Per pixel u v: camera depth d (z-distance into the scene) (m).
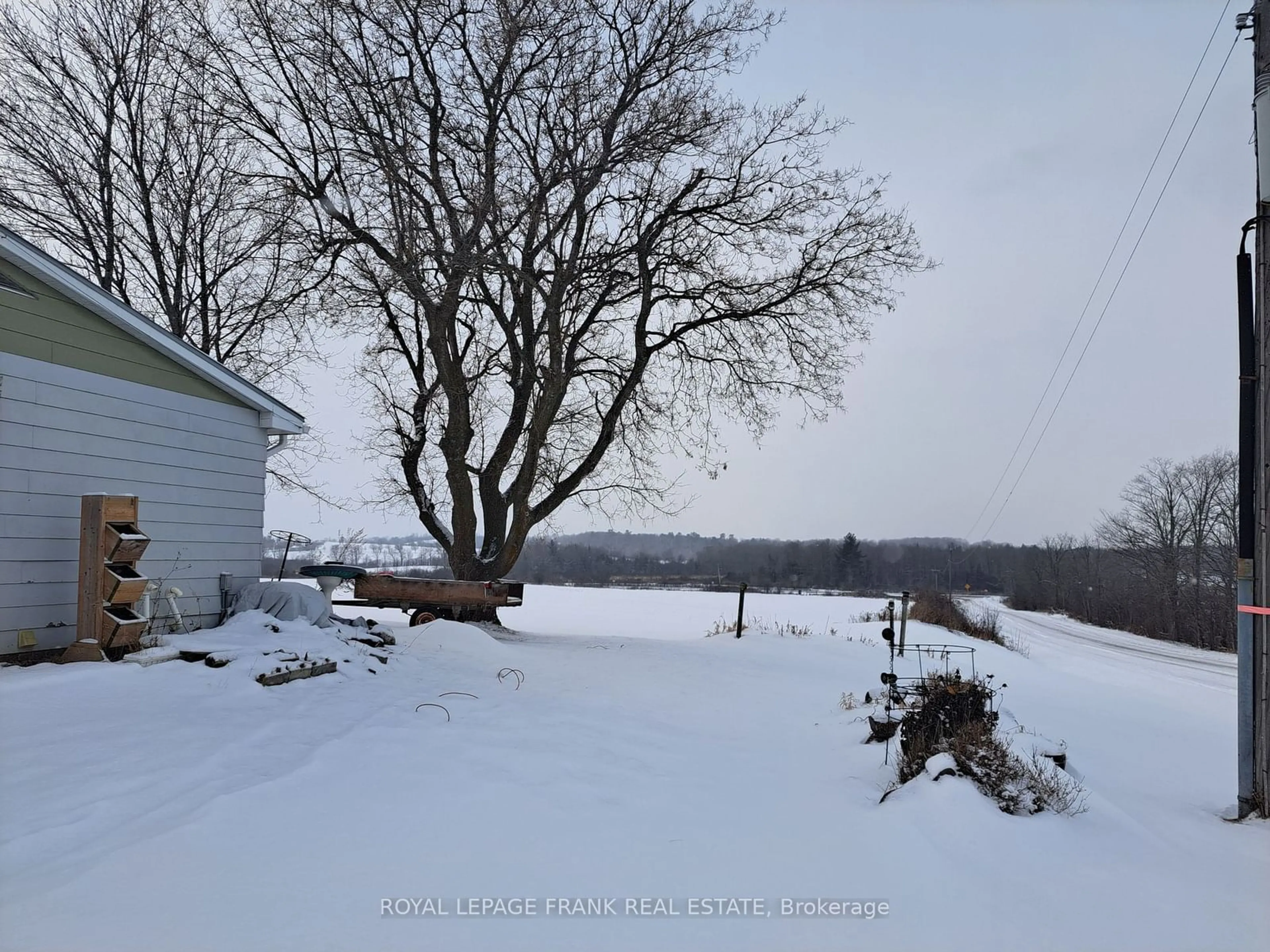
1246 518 6.08
